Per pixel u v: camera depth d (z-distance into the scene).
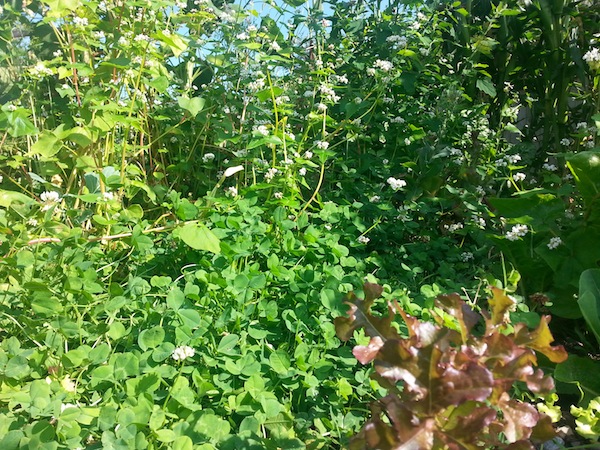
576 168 2.77
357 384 2.31
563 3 4.17
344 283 2.71
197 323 2.32
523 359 1.46
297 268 2.84
